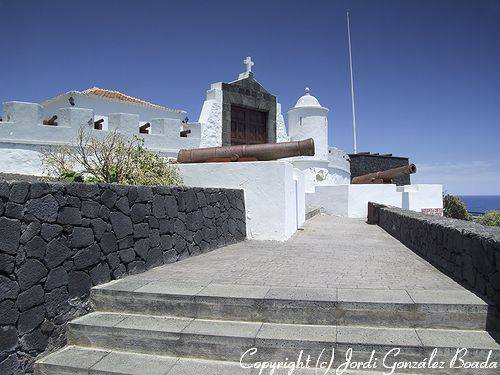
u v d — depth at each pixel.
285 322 4.03
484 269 4.11
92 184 4.48
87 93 16.23
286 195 8.65
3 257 3.39
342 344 3.54
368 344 3.52
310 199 17.33
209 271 5.42
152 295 4.29
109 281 4.72
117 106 16.41
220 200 7.62
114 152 7.60
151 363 3.67
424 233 6.75
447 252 5.39
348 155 22.62
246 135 15.27
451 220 6.43
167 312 4.25
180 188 6.29
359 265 5.95
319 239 9.05
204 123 13.41
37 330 3.71
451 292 4.29
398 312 3.89
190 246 6.54
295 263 6.07
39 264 3.75
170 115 18.17
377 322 3.92
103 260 4.63
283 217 8.45
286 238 8.60
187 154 9.62
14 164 9.72
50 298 3.87
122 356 3.80
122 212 4.97
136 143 11.37
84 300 4.32
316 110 18.80
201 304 4.17
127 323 4.04
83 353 3.85
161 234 5.77
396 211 9.99
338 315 3.97
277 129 16.39
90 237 4.43
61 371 3.59
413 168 16.05
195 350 3.76
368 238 9.32
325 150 19.03
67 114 10.45
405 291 4.34
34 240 3.71
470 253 4.50
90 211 4.44
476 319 3.82
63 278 4.04
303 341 3.60
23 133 9.84
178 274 5.20
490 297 3.94
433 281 4.88
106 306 4.38
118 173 7.10
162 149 12.11
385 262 6.22
